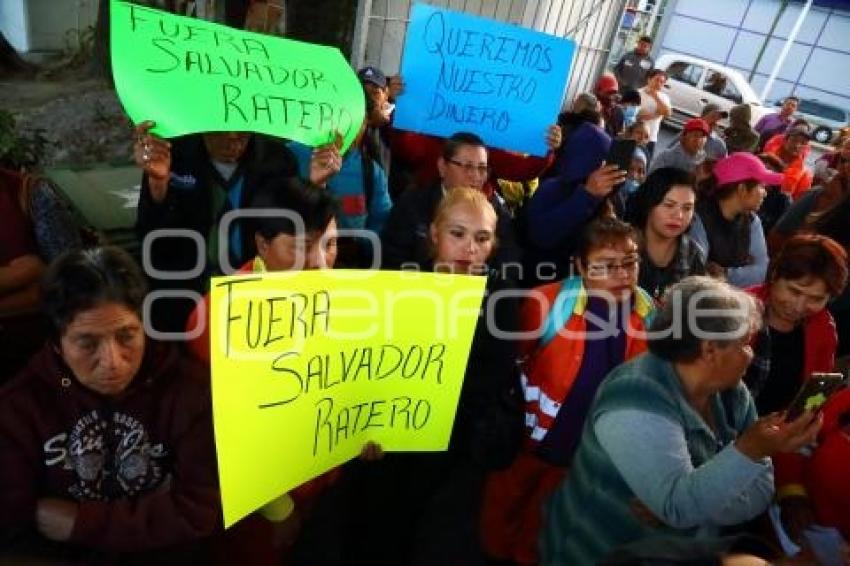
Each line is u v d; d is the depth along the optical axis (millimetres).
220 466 1235
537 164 3656
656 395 1353
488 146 3133
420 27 2805
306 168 2869
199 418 1304
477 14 5035
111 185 3699
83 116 5824
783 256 2023
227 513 1274
